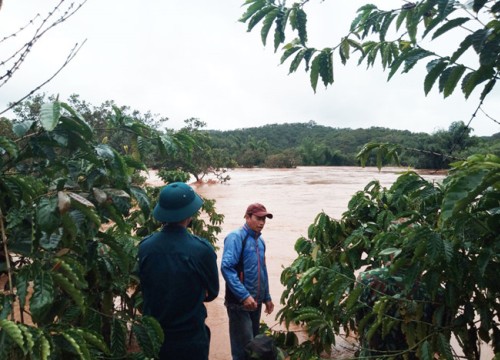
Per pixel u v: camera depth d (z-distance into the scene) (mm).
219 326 4496
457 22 1265
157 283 1989
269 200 18578
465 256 1699
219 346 3979
